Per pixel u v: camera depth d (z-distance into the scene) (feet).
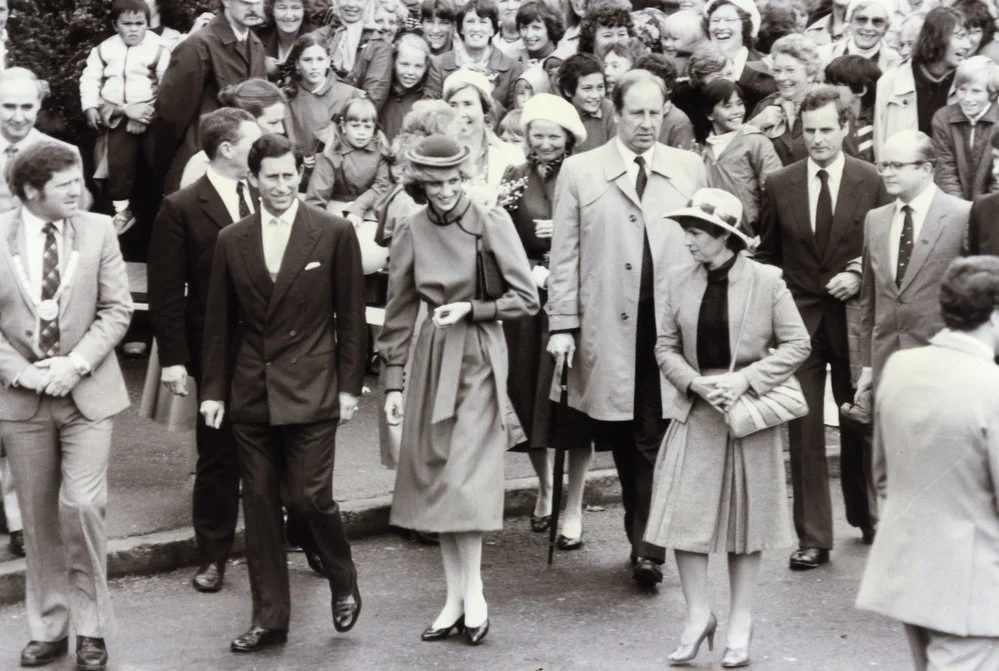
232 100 30.01
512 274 25.86
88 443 24.35
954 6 39.47
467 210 25.91
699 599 24.64
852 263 29.78
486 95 31.91
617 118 28.81
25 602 27.17
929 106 39.01
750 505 24.29
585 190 28.53
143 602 27.48
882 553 19.67
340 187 36.81
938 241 28.12
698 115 37.96
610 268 28.35
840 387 30.37
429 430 25.75
